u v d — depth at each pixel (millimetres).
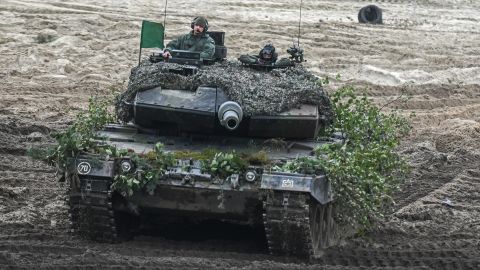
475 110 73875
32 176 48531
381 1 138250
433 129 66375
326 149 36469
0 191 44156
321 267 34250
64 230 38531
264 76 39938
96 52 83250
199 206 35688
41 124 59500
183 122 38250
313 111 38438
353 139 42312
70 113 64438
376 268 34844
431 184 52312
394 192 46625
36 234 37156
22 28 90312
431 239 40844
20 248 35000
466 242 40000
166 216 39719
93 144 36125
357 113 44625
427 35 106188
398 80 81375
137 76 39531
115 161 35219
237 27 98062
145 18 99250
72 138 35375
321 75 80812
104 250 35531
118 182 34906
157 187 35188
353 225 38844
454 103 76062
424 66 88375
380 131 43938
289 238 35125
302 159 34969
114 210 36250
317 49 90625
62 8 101875
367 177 38062
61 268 32281
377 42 97438
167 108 37969
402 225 42844
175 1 115375
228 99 38094
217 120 38125
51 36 86688
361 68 83562
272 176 34281
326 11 120875
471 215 46156
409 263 36656
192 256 35531
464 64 90250
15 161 51438
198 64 40750
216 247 37656
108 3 109562
